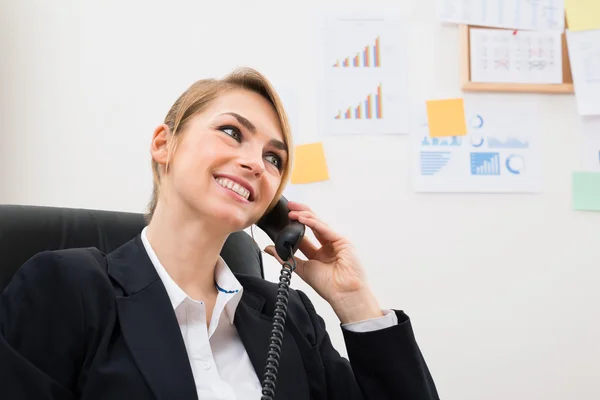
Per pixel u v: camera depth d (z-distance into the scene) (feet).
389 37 5.79
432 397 3.34
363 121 5.70
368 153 5.68
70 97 5.53
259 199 3.18
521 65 5.81
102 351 2.60
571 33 5.87
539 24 5.86
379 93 5.73
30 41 5.54
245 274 3.84
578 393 5.60
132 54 5.63
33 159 5.44
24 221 3.31
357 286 3.54
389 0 5.82
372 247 5.60
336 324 5.47
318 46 5.74
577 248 5.76
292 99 5.66
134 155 5.55
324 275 3.62
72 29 5.59
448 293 5.62
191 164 3.00
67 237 3.42
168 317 2.79
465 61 5.72
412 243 5.64
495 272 5.68
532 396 5.57
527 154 5.80
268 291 3.52
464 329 5.59
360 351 3.38
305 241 3.82
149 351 2.66
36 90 5.51
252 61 5.69
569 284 5.72
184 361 2.69
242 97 3.25
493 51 5.80
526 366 5.60
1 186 5.39
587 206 5.77
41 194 5.42
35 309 2.61
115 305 2.75
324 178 5.60
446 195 5.72
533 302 5.67
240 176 3.03
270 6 5.75
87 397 2.52
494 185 5.74
